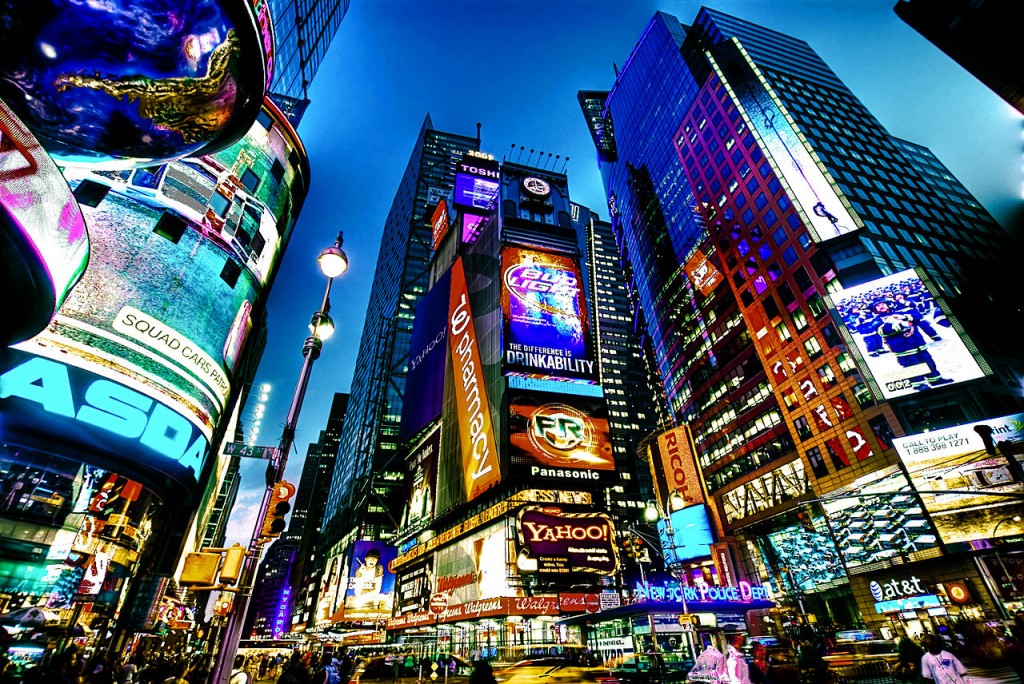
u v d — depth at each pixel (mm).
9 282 9836
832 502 59438
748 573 71438
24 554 27750
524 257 77125
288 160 55500
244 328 45375
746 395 79562
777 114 93688
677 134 119250
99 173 37562
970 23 45000
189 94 13914
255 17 13438
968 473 47250
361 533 127938
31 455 28953
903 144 109125
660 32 145250
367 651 63062
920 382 55344
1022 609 40062
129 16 12102
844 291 65750
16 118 8859
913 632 47219
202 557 9773
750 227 86875
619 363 150250
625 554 60219
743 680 12305
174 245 39906
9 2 11406
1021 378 57125
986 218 94250
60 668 13891
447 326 92938
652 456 93125
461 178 120000
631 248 143625
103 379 32125
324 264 13156
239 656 42625
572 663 29172
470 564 61062
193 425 38312
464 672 38219
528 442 59375
